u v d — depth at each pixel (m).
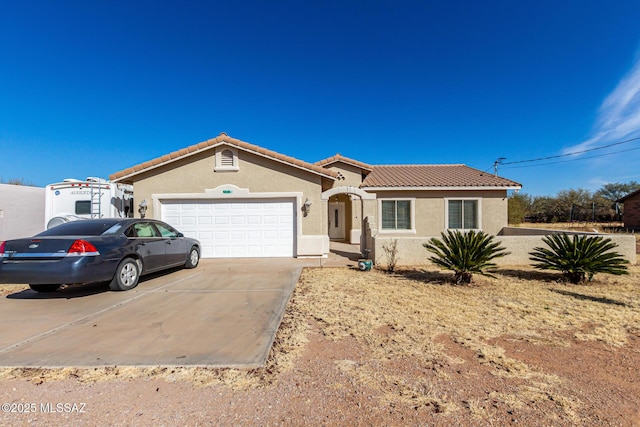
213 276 8.95
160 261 8.55
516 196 36.06
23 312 5.88
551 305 6.09
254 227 12.23
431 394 3.20
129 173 11.82
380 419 2.84
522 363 3.83
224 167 12.10
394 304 6.18
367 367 3.74
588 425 2.75
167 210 12.18
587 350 4.18
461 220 16.56
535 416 2.86
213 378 3.53
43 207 16.61
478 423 2.78
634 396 3.17
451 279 8.45
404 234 16.45
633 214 34.03
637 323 5.13
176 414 2.93
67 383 3.45
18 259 6.36
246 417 2.88
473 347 4.26
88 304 6.36
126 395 3.23
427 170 19.98
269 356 4.04
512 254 10.57
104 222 7.74
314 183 12.22
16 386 3.40
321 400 3.12
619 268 7.78
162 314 5.71
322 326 5.04
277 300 6.55
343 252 13.86
